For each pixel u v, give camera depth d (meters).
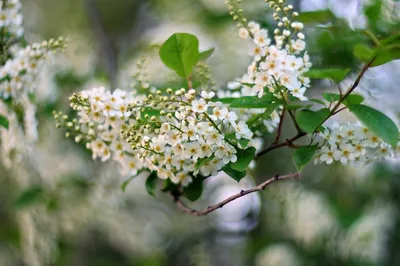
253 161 2.64
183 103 2.26
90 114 2.52
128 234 5.59
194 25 5.10
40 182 4.80
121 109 2.45
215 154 2.29
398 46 2.08
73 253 5.81
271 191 4.89
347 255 5.31
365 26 3.81
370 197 5.42
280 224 5.41
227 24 4.77
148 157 2.49
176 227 6.24
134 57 4.79
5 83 3.21
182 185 2.81
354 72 4.04
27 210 4.75
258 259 5.69
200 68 2.96
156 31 5.22
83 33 5.36
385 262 5.31
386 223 5.29
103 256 6.03
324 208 5.28
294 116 2.47
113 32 6.13
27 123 3.42
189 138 2.28
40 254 4.81
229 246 6.14
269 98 2.37
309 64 2.42
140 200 6.01
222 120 2.28
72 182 4.81
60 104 4.47
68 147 4.61
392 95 4.20
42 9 5.91
